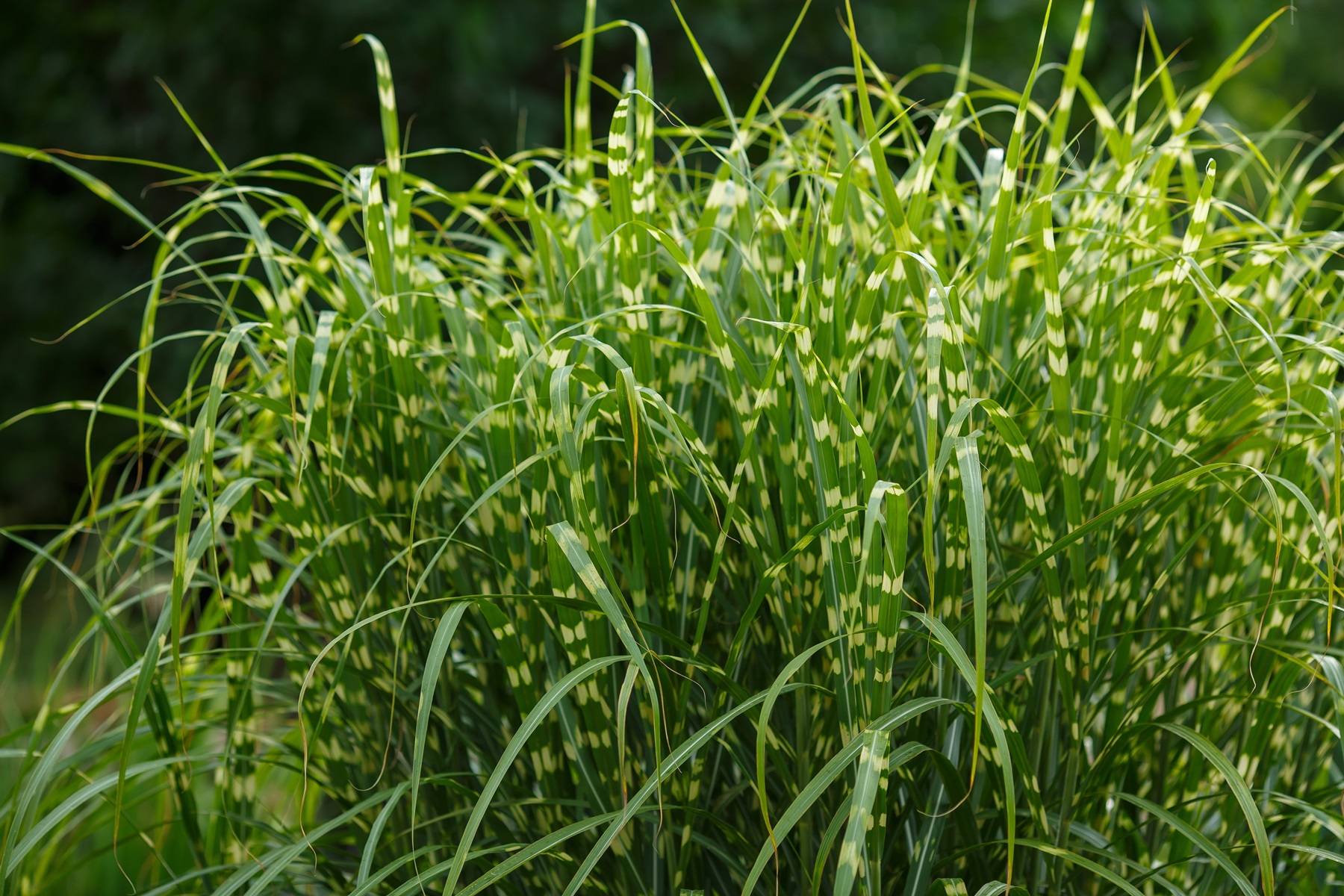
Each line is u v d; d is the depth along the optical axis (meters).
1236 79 6.23
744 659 1.97
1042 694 1.91
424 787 1.99
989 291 1.90
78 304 5.62
